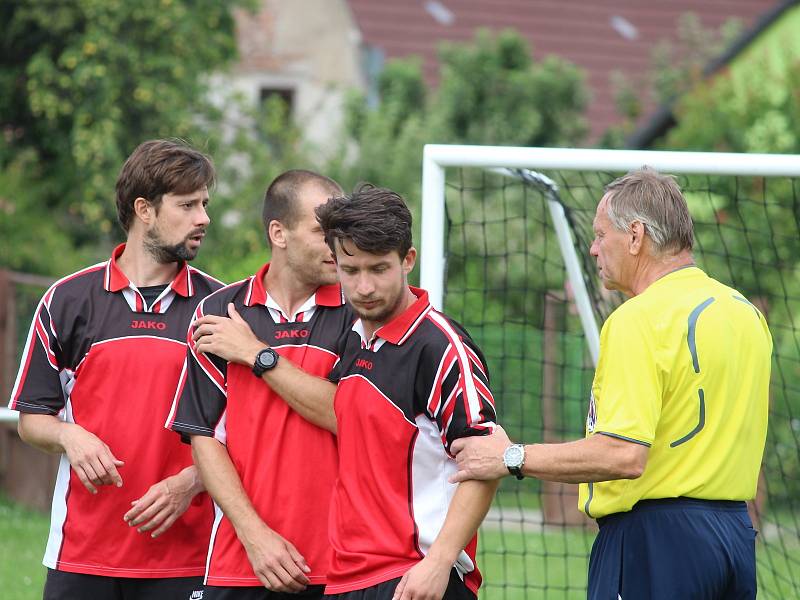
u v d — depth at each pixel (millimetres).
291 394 13688
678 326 12781
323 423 13750
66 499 15289
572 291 21922
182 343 15266
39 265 47875
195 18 54812
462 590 12977
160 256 15219
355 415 13023
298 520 13844
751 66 55969
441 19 85375
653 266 13391
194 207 15133
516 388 41125
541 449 12492
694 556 12688
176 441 15180
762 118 50969
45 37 53594
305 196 13992
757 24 64688
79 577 15195
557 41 86188
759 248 41344
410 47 81938
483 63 65375
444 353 12695
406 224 12492
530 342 41750
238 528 13680
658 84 75125
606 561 13133
